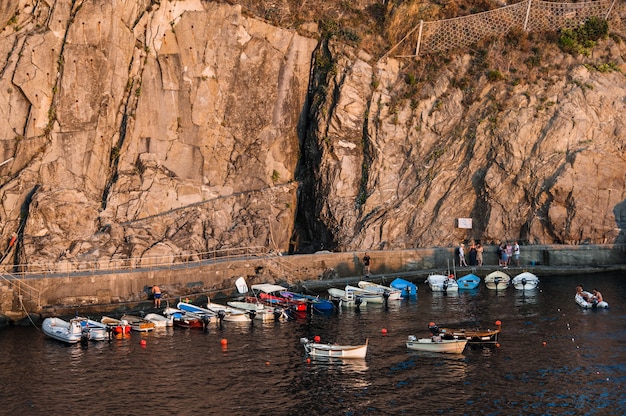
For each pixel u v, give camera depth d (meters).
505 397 31.47
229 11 59.44
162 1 57.28
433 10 65.62
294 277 53.09
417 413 30.08
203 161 58.38
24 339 40.81
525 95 61.34
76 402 31.59
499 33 64.44
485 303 48.22
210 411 30.58
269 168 61.03
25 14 54.12
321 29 63.75
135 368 35.72
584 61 63.19
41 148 53.19
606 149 59.09
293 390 32.72
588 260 57.72
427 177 60.06
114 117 55.72
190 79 58.03
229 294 49.59
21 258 48.91
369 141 61.06
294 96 62.44
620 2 67.12
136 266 49.72
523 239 59.06
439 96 62.28
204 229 55.50
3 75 52.78
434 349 37.72
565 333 40.31
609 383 32.72
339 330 42.19
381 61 63.19
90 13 54.47
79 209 51.53
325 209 59.88
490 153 59.94
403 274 55.12
